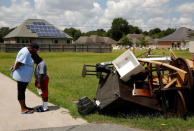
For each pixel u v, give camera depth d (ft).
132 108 19.81
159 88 20.03
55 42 169.68
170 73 21.50
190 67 19.79
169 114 19.36
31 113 20.29
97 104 20.99
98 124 17.80
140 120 18.13
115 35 460.14
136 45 335.67
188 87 18.60
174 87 19.34
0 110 20.92
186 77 18.75
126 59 20.61
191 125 17.16
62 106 22.81
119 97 18.76
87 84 35.78
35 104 23.25
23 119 18.70
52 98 25.59
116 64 21.11
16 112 20.47
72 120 18.72
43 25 174.50
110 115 20.15
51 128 16.89
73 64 68.95
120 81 20.03
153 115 19.43
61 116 19.69
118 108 19.92
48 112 20.74
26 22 175.32
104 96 21.04
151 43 309.01
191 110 20.01
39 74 20.17
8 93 27.61
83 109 19.71
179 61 20.02
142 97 19.71
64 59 90.33
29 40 162.30
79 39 318.86
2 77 40.34
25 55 19.45
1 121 18.11
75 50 146.82
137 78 20.90
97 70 22.88
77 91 30.32
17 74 19.56
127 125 17.53
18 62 19.29
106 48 148.46
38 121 18.33
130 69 19.62
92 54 121.70
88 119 18.75
